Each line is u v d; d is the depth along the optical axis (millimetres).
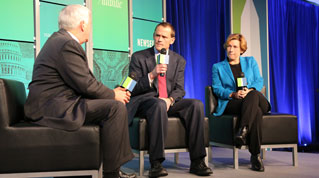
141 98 2561
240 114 2746
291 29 6168
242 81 2887
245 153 3717
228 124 2824
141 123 2402
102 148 1841
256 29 4930
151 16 4105
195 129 2473
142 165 2416
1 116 1658
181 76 2805
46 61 1800
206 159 2543
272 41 5637
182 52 4473
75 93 1869
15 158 1666
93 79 1869
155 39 2697
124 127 1852
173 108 2594
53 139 1693
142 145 2404
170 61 2766
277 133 2820
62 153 1699
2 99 1664
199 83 4617
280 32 5887
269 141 2797
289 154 3631
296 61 6207
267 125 2799
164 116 2350
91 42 3525
